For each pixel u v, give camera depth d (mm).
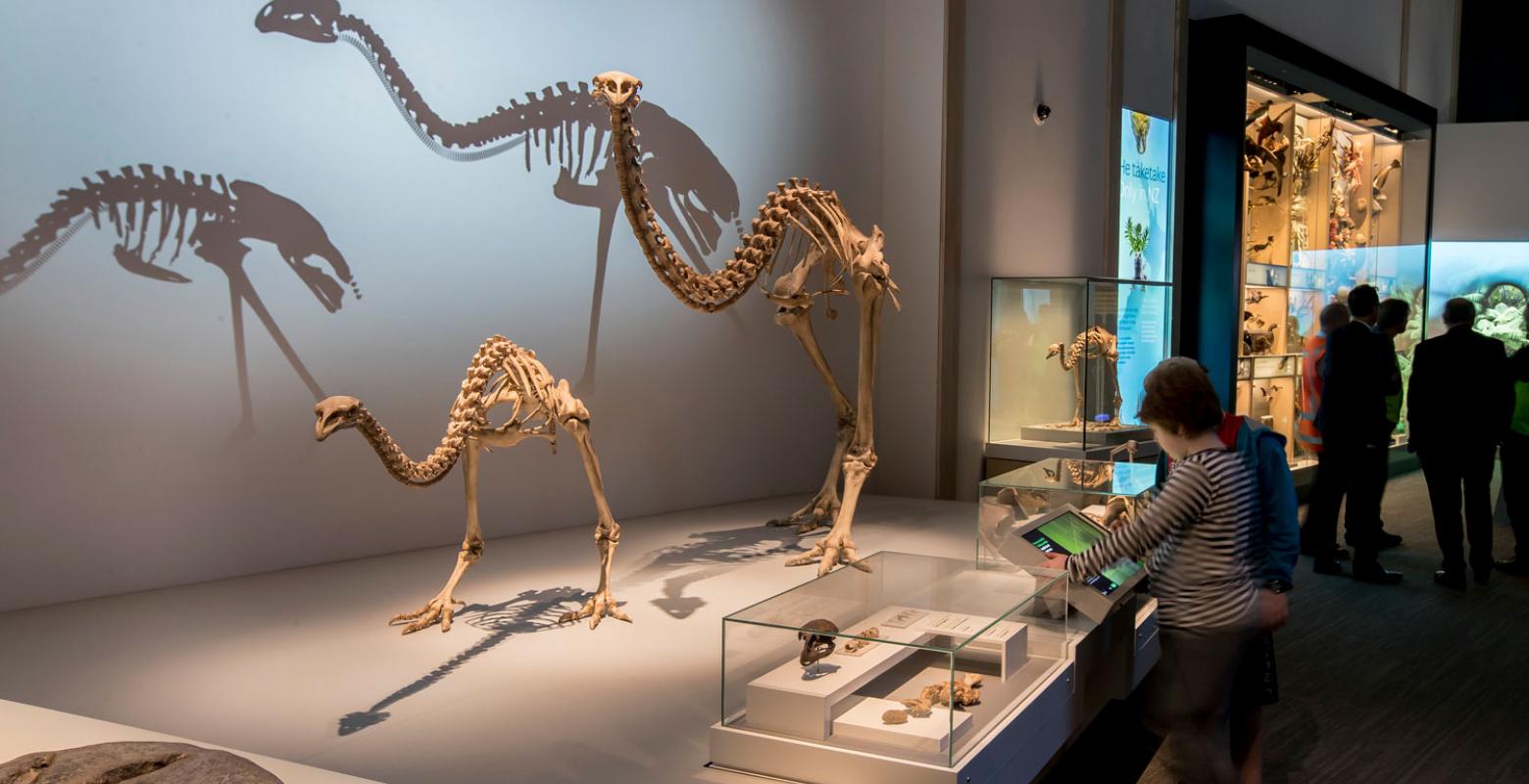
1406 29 14156
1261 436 3363
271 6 5227
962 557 5926
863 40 8414
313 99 5398
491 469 6293
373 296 5688
